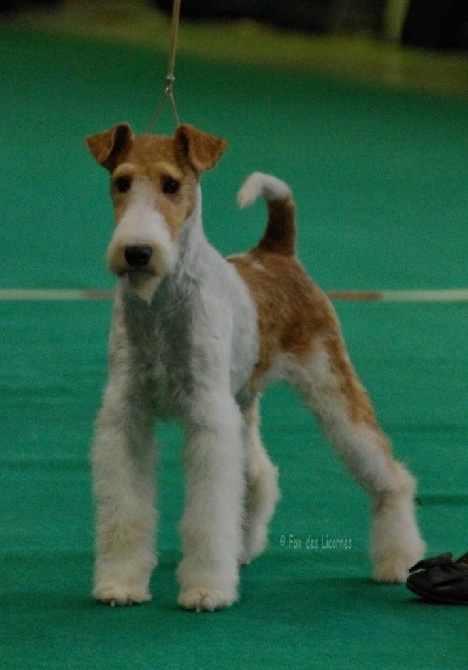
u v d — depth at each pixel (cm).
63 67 3353
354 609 788
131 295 777
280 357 865
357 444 862
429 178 2311
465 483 1024
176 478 1030
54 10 4397
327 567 874
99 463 788
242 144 2508
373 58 3641
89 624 749
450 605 799
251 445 898
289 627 752
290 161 2388
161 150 765
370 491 872
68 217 1941
